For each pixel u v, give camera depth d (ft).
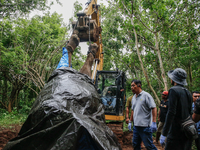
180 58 21.39
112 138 6.13
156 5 20.43
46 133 5.26
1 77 45.29
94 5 17.80
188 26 21.85
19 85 45.01
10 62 31.22
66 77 7.29
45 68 32.45
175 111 7.71
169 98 7.97
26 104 48.47
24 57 31.19
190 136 7.62
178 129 7.89
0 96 52.44
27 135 5.62
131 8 21.59
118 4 22.91
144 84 31.86
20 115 38.19
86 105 6.37
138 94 11.89
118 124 19.77
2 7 22.81
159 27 21.40
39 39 35.06
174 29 22.29
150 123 11.27
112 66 44.04
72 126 5.22
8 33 32.12
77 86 6.86
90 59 13.48
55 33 42.50
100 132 5.46
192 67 22.11
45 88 7.04
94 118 6.15
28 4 22.76
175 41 21.76
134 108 11.94
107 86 20.77
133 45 27.73
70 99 6.18
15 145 5.36
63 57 12.01
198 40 22.61
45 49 37.14
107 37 39.55
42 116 5.73
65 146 4.96
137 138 11.82
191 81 22.02
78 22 15.08
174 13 22.17
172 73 8.68
